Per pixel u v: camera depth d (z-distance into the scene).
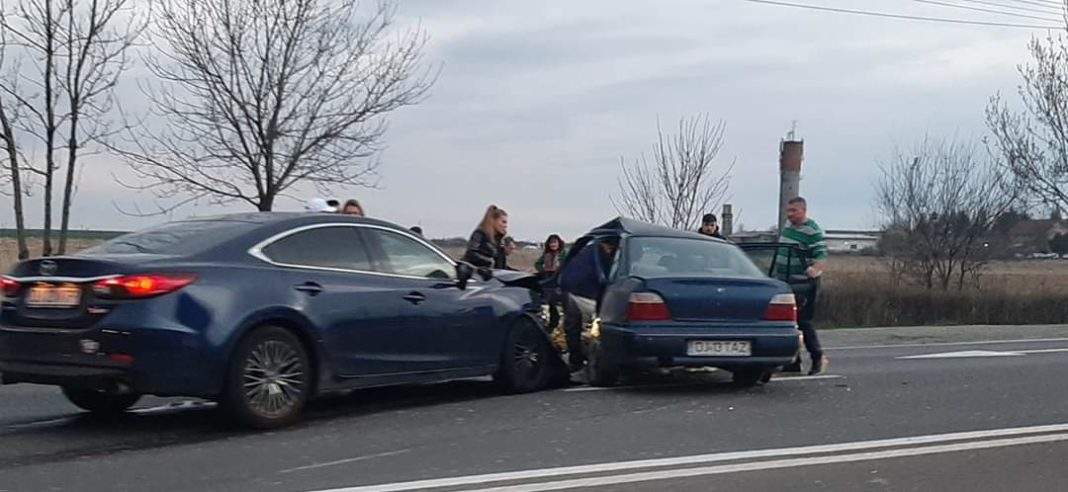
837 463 7.20
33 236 14.37
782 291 10.30
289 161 15.23
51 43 13.55
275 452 7.32
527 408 9.26
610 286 10.45
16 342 7.75
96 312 7.49
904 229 31.41
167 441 7.69
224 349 7.70
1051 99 27.98
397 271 9.18
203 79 14.97
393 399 9.79
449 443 7.69
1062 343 17.48
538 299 10.45
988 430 8.45
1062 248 33.00
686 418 8.82
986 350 15.84
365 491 6.25
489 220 13.22
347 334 8.52
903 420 8.88
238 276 7.95
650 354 9.81
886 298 24.14
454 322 9.45
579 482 6.54
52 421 8.53
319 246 8.64
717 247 11.00
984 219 30.39
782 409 9.35
